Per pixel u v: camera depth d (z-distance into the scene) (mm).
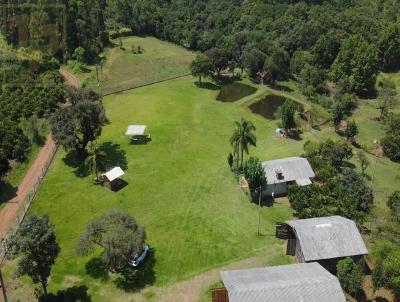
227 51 178500
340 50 174250
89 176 100812
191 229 84500
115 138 119188
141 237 69188
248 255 78188
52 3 185125
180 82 167875
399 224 85938
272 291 61625
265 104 151125
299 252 75375
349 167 109500
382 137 129625
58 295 68250
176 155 111562
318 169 101250
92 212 89250
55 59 176875
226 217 88375
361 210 89750
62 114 102500
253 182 91000
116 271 73500
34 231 62094
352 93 160000
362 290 70500
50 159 107312
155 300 68812
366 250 73562
